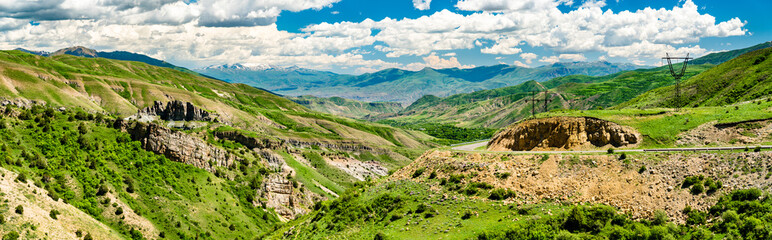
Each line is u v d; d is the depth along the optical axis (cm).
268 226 17362
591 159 9981
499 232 8456
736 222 7275
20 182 11131
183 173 17262
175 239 13162
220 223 15288
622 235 7812
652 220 8256
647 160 9419
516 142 13012
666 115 11775
